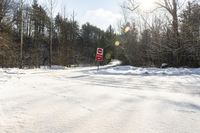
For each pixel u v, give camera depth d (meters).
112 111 6.48
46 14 48.88
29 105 6.84
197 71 18.92
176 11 26.27
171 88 11.73
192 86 12.43
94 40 102.75
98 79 15.55
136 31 39.56
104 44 86.06
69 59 49.31
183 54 25.95
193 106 7.33
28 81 12.73
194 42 24.91
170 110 6.75
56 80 14.15
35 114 5.95
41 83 11.99
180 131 4.98
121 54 43.25
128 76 17.73
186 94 9.88
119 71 22.14
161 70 21.17
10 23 32.22
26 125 5.11
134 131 4.93
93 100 7.84
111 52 68.25
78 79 15.47
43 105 6.91
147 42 33.91
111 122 5.49
